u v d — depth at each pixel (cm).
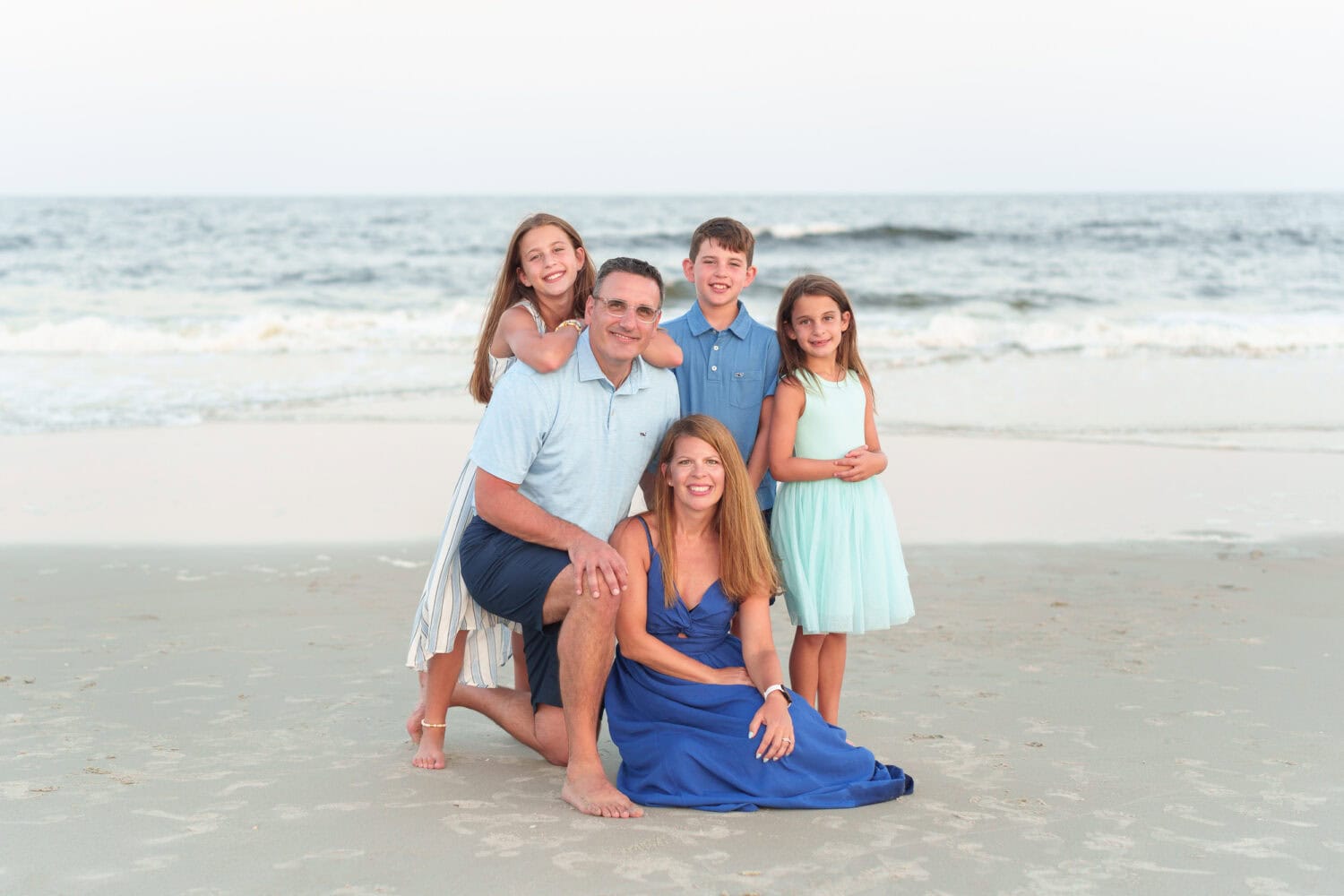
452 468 891
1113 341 1561
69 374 1301
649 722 342
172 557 646
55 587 582
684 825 309
